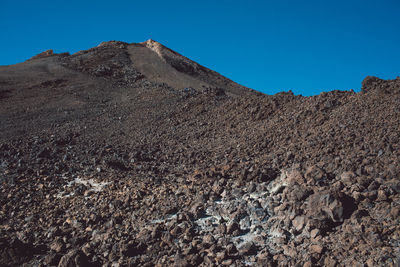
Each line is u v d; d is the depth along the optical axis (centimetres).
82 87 4788
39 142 1964
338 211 638
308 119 1461
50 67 6050
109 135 2239
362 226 598
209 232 720
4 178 1288
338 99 1532
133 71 6209
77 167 1416
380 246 545
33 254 725
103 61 6725
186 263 607
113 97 4244
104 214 879
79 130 2473
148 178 1158
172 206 849
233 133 1756
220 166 1149
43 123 2841
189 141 1812
